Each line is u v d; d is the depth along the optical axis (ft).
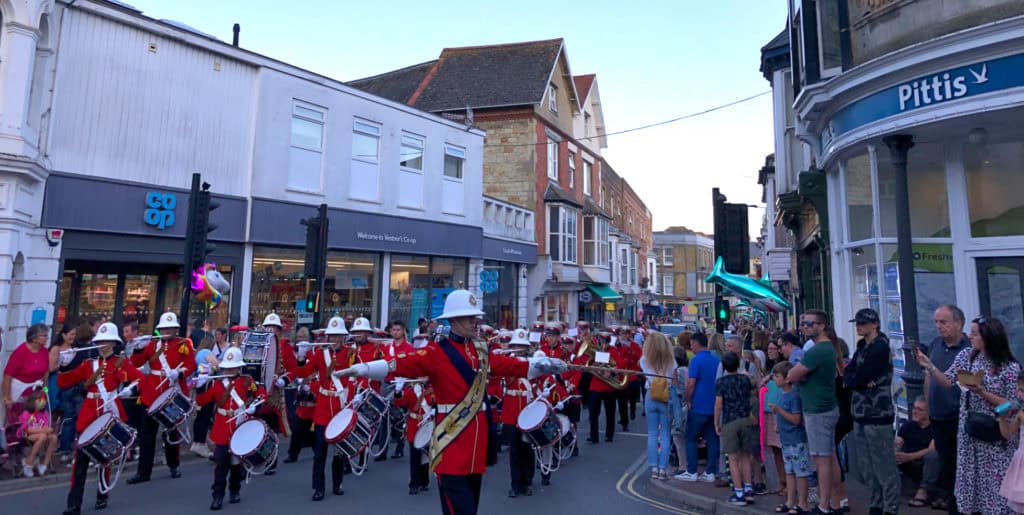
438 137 61.82
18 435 25.59
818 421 20.12
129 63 39.34
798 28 37.50
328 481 26.78
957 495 17.54
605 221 103.91
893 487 18.69
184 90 42.22
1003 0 23.75
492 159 82.07
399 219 56.39
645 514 22.81
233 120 44.98
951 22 25.12
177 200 41.14
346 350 25.73
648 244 171.83
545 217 83.35
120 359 23.20
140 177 39.60
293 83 48.57
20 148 31.12
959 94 24.52
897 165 27.61
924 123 25.76
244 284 44.93
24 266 32.99
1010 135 27.50
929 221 30.27
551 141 87.56
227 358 23.35
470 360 14.97
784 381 21.80
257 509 22.44
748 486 23.17
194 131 42.65
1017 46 22.98
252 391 24.11
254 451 21.94
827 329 20.83
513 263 76.23
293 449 30.42
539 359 16.39
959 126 26.23
